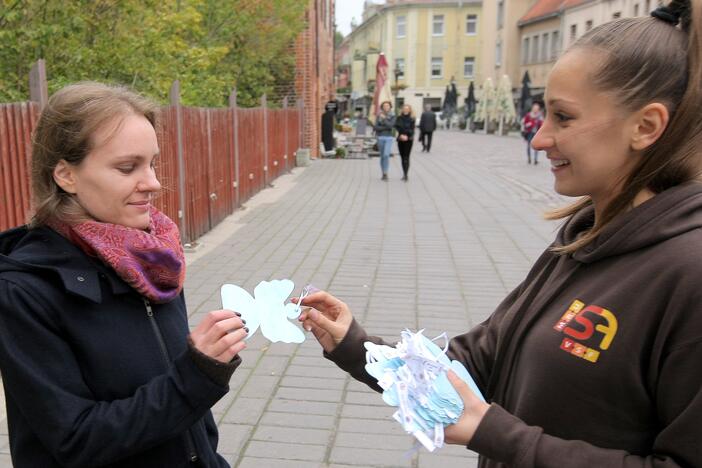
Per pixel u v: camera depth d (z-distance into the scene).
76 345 1.35
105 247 1.38
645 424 1.13
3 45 5.79
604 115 1.16
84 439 1.27
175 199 7.18
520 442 1.12
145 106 1.45
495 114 47.94
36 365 1.28
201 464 1.58
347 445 3.16
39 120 1.42
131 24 6.98
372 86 53.97
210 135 8.69
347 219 9.65
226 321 1.33
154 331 1.46
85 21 6.30
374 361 1.23
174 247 1.53
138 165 1.41
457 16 62.97
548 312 1.28
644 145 1.15
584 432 1.17
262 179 13.05
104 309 1.39
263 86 18.11
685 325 1.05
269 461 3.01
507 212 10.34
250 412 3.48
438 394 1.14
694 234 1.09
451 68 64.25
